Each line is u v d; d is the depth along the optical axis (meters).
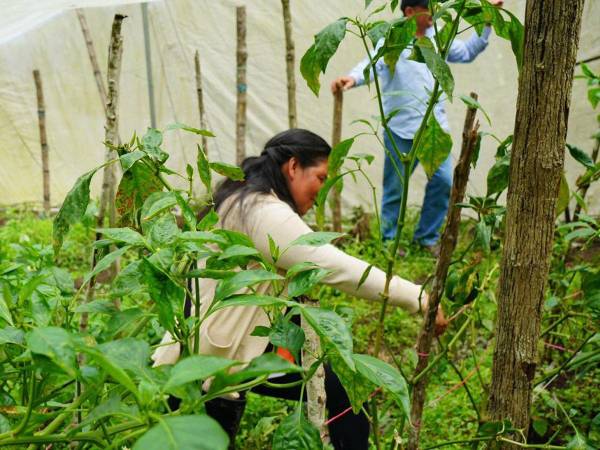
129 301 3.72
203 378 0.93
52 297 1.60
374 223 6.33
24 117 7.99
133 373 1.08
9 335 1.29
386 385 1.22
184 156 7.75
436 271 1.91
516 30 1.73
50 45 7.67
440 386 3.42
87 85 7.91
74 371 0.99
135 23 7.47
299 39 7.20
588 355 2.07
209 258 1.46
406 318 4.43
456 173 1.83
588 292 1.92
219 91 7.52
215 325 2.35
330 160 2.13
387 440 2.76
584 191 3.13
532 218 1.53
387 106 5.73
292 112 5.59
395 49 1.77
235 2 7.18
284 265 2.33
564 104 1.47
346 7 6.96
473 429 3.08
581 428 2.97
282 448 1.29
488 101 6.72
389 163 5.99
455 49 5.34
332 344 1.15
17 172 8.23
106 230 1.32
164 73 7.57
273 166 2.52
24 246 2.47
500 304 1.63
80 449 1.38
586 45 6.05
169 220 1.33
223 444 0.83
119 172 7.59
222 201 2.47
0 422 1.21
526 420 1.68
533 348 1.62
